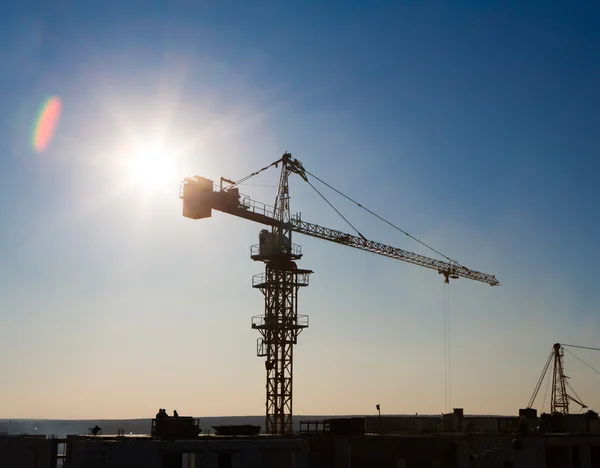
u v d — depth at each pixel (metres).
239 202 107.81
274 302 108.31
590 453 76.31
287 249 112.56
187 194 104.44
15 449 62.38
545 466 71.44
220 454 56.22
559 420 90.75
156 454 50.47
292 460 57.91
